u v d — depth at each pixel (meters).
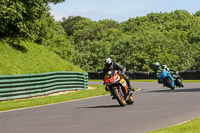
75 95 41.22
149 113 21.05
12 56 57.19
